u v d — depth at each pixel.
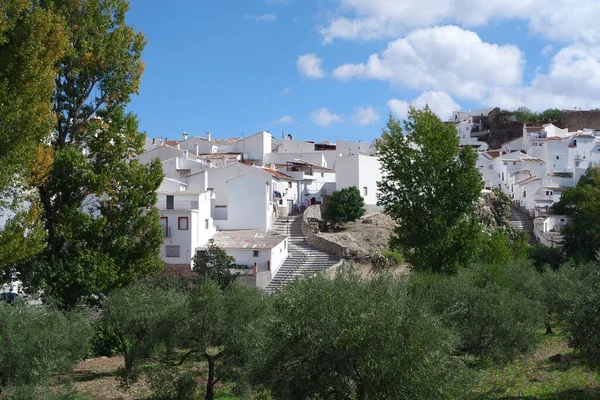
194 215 45.66
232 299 18.98
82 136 28.88
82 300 27.83
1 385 13.35
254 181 54.62
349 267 14.21
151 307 21.73
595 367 17.02
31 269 25.86
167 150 64.75
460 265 33.72
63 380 17.58
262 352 12.46
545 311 27.95
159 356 20.00
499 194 79.69
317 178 68.88
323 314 11.34
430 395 10.96
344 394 11.30
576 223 58.88
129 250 28.12
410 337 11.09
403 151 36.56
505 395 18.50
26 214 22.94
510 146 101.06
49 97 24.03
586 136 86.19
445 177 35.91
